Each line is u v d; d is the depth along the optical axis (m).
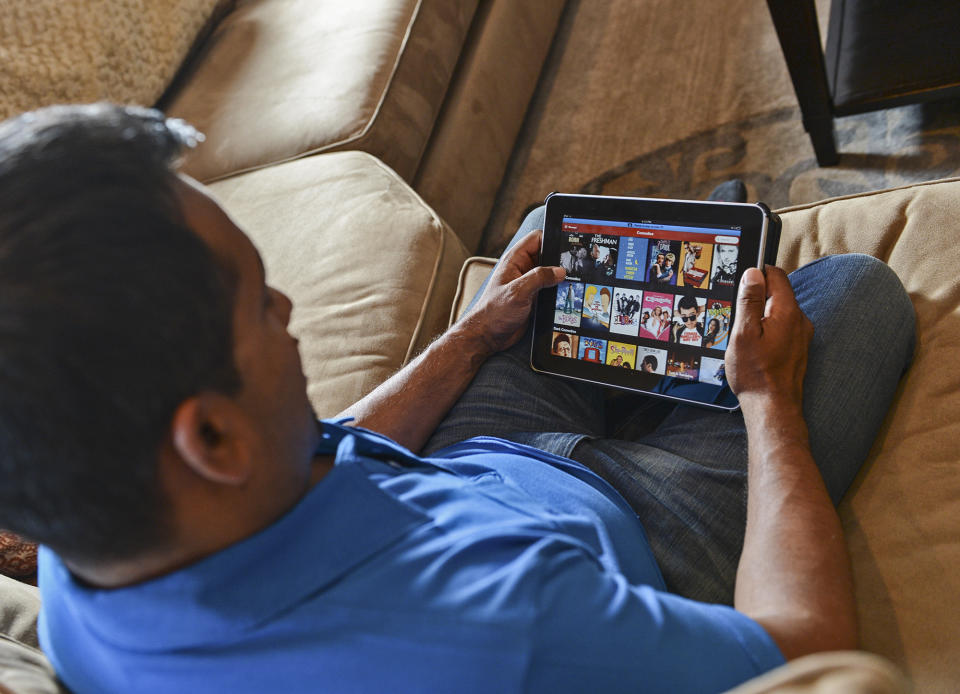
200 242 0.37
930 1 1.35
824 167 1.44
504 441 0.73
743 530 0.66
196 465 0.37
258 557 0.41
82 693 0.47
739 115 1.60
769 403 0.65
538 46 1.84
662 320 0.78
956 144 1.33
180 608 0.39
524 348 0.87
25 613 0.66
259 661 0.39
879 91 1.29
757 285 0.69
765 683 0.36
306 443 0.47
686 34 1.79
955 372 0.73
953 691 0.56
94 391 0.33
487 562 0.45
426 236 1.25
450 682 0.40
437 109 1.58
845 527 0.69
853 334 0.73
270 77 1.59
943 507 0.66
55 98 1.45
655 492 0.68
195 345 0.36
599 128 1.74
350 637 0.40
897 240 0.86
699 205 0.76
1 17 1.40
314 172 1.40
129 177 0.35
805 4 1.16
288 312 0.49
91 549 0.37
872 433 0.72
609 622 0.44
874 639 0.61
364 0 1.60
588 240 0.82
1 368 0.32
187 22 1.69
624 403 0.92
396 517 0.46
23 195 0.33
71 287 0.32
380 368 1.14
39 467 0.34
